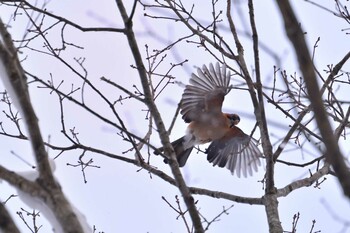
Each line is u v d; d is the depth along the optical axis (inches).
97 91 368.8
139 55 378.0
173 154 362.3
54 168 302.8
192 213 335.6
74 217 260.4
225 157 660.1
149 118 465.7
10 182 272.4
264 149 434.6
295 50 143.5
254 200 442.0
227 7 482.0
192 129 641.6
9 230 240.7
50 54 428.8
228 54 461.4
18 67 317.4
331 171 476.7
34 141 276.4
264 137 431.2
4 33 343.0
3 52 290.2
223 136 647.8
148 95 376.8
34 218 480.1
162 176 449.4
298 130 459.2
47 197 266.1
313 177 464.8
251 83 424.5
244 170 656.4
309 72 142.8
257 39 414.9
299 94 454.6
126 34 378.6
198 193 466.6
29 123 279.1
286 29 144.2
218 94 609.6
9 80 286.5
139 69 377.7
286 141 429.4
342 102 425.7
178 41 486.0
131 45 378.3
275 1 145.1
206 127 636.1
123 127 364.8
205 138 645.3
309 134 435.5
